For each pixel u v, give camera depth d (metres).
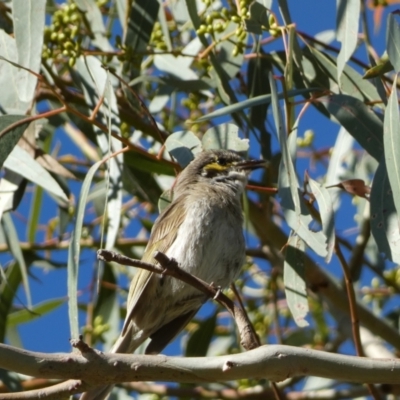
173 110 12.66
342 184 9.89
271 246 12.42
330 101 9.70
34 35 9.64
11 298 12.14
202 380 7.05
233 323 12.75
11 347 6.88
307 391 12.06
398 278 12.88
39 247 12.81
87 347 6.96
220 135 9.88
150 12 11.18
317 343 13.17
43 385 11.63
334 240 8.81
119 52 11.22
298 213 8.63
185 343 13.01
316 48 11.32
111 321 12.41
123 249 13.13
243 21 9.78
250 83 11.27
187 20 12.16
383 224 8.91
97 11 11.57
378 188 9.05
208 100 13.04
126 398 12.00
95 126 10.78
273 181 12.23
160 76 11.23
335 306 11.45
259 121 11.14
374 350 11.80
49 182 10.05
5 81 10.48
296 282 9.49
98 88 10.50
